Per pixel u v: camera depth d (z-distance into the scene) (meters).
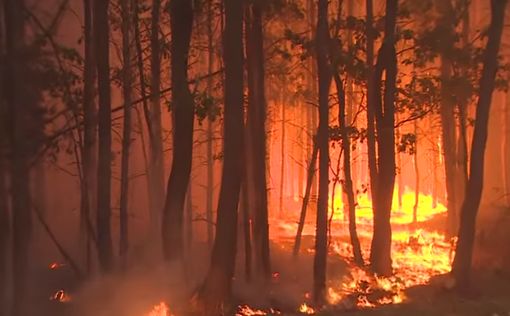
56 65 9.68
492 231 15.81
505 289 11.97
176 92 10.95
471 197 11.80
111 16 12.38
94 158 11.27
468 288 11.67
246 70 12.95
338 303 11.38
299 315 10.27
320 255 11.58
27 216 8.34
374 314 10.24
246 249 12.57
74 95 11.20
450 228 18.12
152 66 11.64
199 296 10.34
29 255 8.85
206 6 12.31
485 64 11.66
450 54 13.20
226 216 10.27
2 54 7.90
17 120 8.06
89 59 10.54
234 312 10.45
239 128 10.30
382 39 14.16
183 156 11.02
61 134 9.70
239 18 10.29
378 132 13.80
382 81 14.05
